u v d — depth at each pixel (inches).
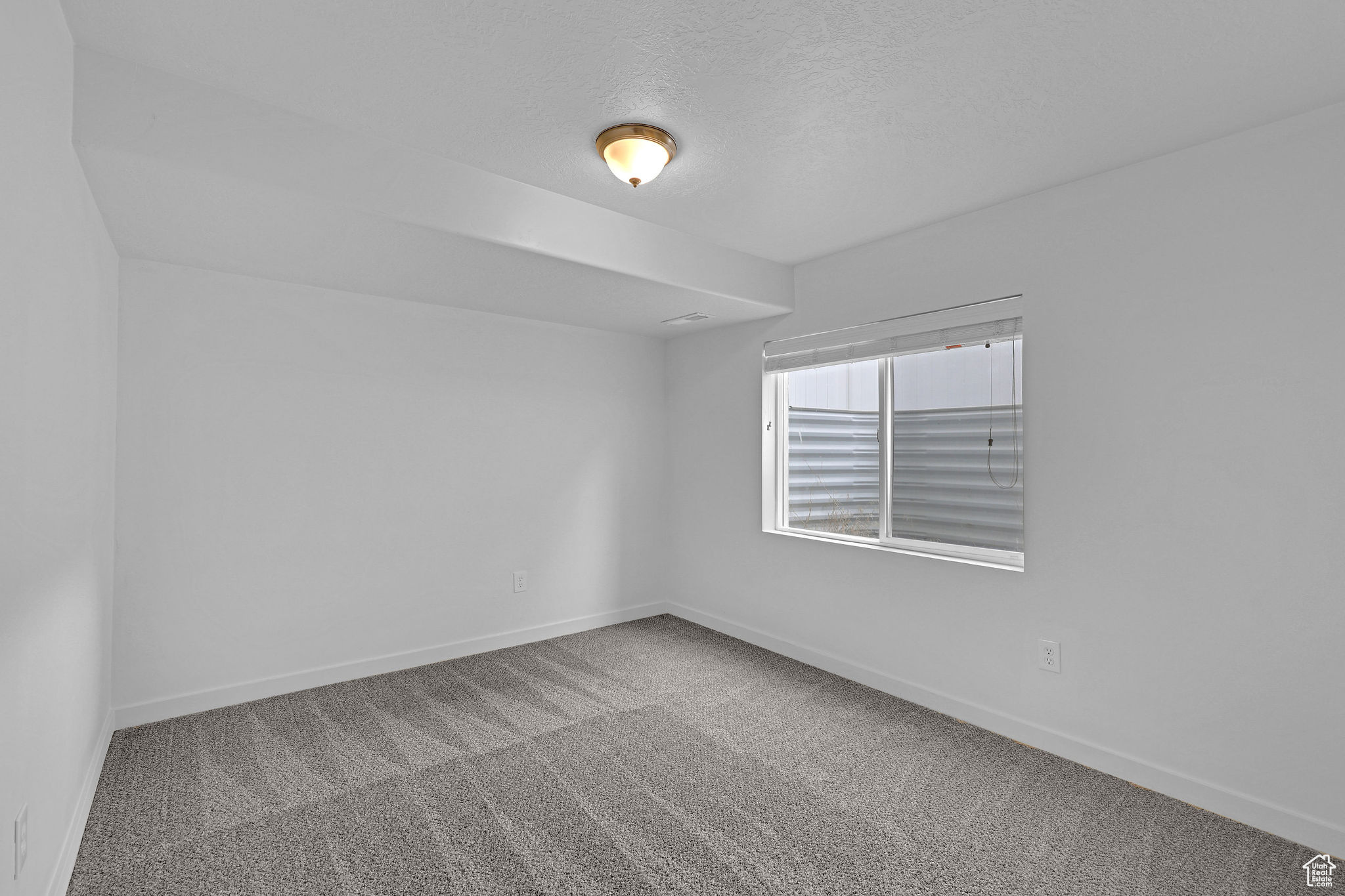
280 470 120.5
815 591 137.6
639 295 127.6
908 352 119.3
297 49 66.3
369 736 103.7
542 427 155.5
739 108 76.9
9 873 50.6
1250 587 80.7
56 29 59.5
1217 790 83.3
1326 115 75.3
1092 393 94.9
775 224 115.8
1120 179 92.2
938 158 89.7
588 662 139.3
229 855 74.0
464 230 92.4
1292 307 77.5
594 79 71.2
